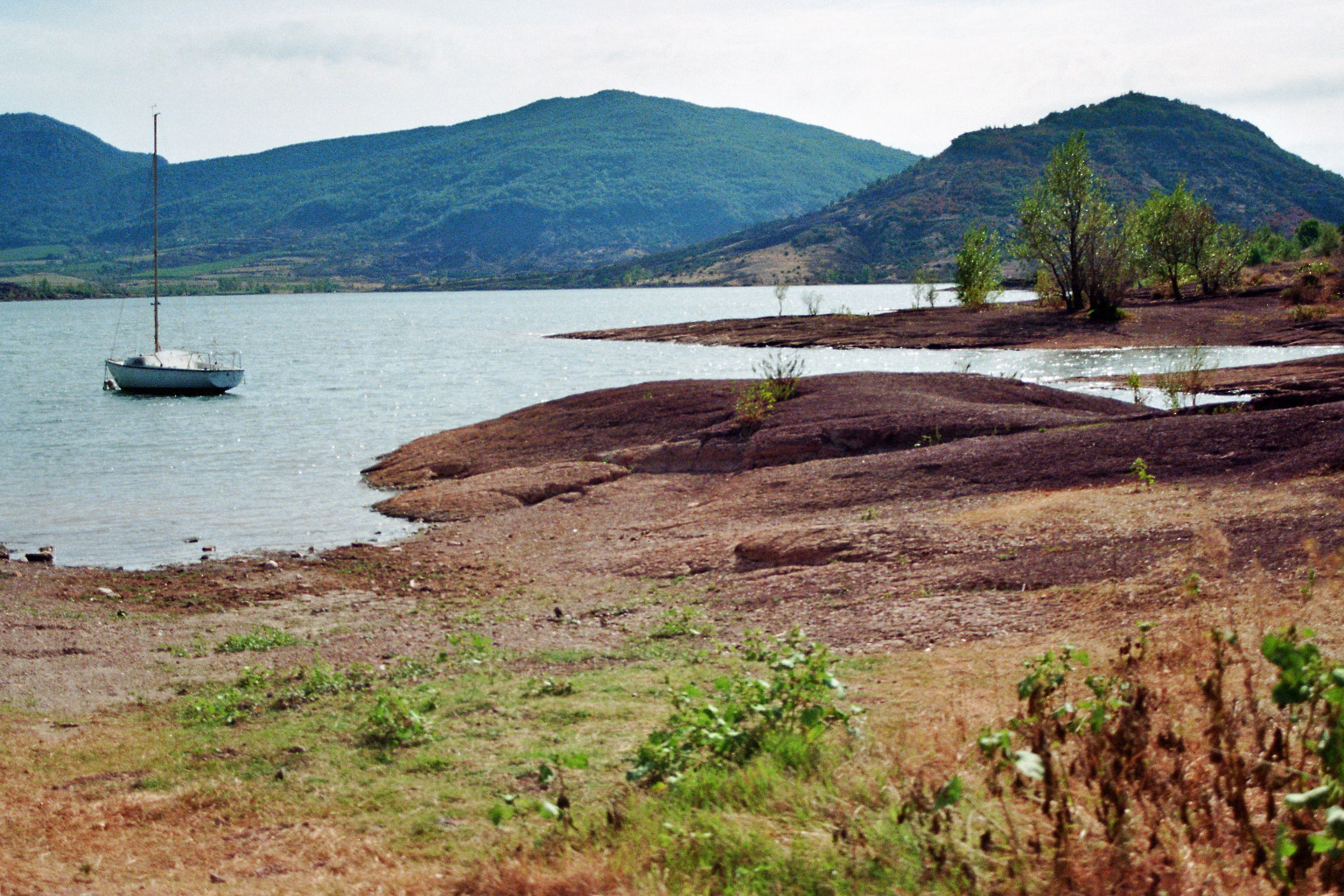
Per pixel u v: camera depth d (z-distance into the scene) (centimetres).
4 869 677
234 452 3234
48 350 8694
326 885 613
